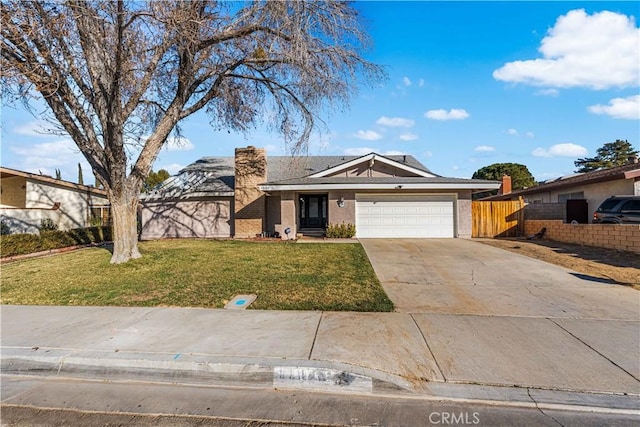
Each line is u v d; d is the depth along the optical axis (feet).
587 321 17.21
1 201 65.16
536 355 13.66
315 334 15.58
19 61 27.76
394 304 20.02
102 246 47.03
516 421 10.23
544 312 18.56
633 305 19.56
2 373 13.78
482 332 15.85
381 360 13.23
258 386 12.55
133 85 33.40
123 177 31.50
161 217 61.98
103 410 11.09
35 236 41.83
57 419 10.61
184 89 33.91
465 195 52.49
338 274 27.07
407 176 57.47
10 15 25.02
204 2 32.58
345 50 36.04
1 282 26.07
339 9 33.88
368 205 53.42
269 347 14.26
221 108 43.83
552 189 62.59
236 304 20.13
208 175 68.03
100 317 18.22
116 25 28.35
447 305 19.81
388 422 10.28
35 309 19.75
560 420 10.26
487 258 33.73
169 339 15.20
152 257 33.71
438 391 11.63
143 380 13.08
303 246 42.55
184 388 12.47
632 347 14.30
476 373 12.44
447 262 32.01
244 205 58.65
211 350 14.06
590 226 39.24
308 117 41.70
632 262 30.27
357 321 17.21
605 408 10.75
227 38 32.96
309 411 10.93
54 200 64.85
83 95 31.58
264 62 36.94
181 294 22.07
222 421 10.44
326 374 12.38
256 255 35.60
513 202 53.06
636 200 39.29
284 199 53.47
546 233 47.47
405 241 47.57
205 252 37.45
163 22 27.40
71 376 13.46
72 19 26.94
